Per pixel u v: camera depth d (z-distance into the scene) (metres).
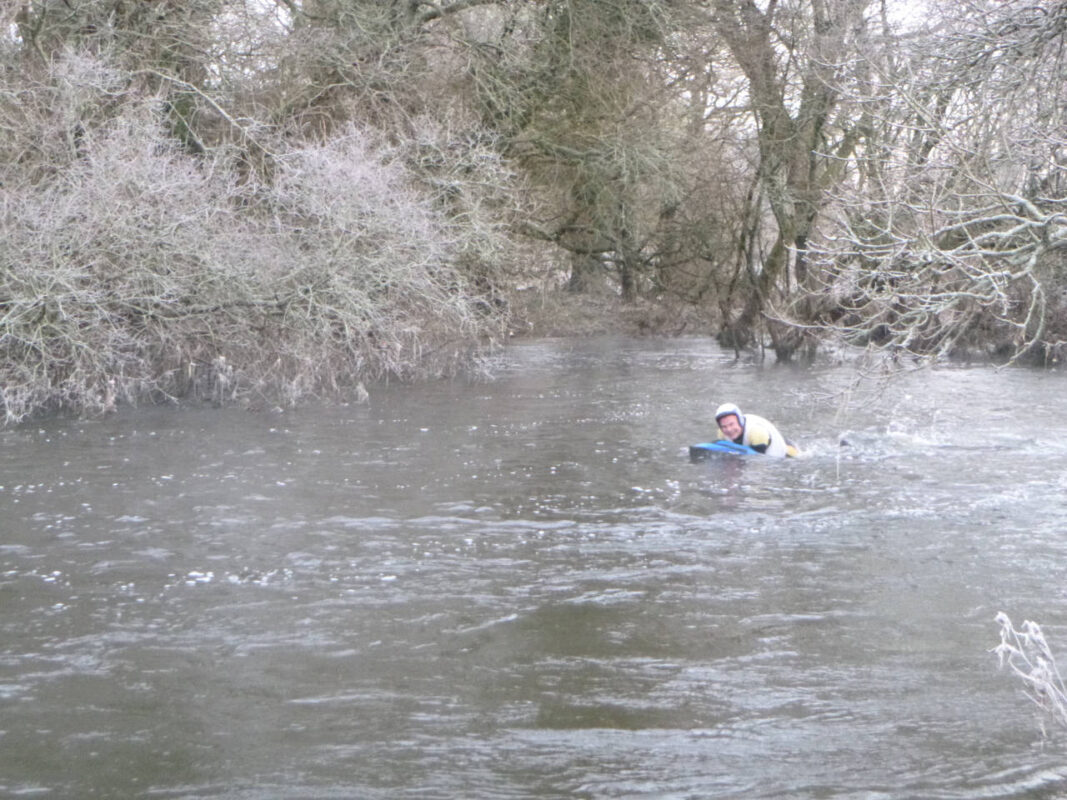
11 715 6.20
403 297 19.62
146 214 17.53
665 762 5.60
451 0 24.58
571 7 24.19
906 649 7.16
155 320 18.03
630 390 21.08
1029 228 8.97
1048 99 10.55
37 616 7.83
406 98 22.84
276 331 18.83
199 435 15.45
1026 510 10.85
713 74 26.95
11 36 19.58
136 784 5.42
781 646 7.22
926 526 10.28
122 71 19.30
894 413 17.80
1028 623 5.52
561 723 6.08
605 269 33.94
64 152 18.14
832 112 25.55
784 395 20.19
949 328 9.76
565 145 26.31
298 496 11.55
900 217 11.27
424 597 8.27
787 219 27.36
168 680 6.70
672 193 27.22
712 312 32.03
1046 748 5.71
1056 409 18.14
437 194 21.20
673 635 7.44
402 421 16.91
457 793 5.30
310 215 18.84
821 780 5.39
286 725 6.07
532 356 28.66
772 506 11.11
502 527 10.30
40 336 16.59
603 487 12.04
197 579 8.70
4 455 13.81
